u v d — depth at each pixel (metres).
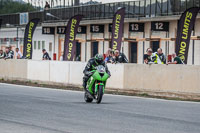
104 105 25.95
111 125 18.23
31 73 46.38
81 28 77.69
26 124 18.27
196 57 58.41
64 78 42.25
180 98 31.62
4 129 17.05
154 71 33.78
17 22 96.25
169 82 32.72
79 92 36.00
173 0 60.75
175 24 61.00
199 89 30.77
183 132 16.84
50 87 41.38
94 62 27.55
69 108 23.97
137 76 35.12
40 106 24.70
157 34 64.31
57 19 82.25
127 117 20.80
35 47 91.94
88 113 21.98
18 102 26.72
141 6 65.81
